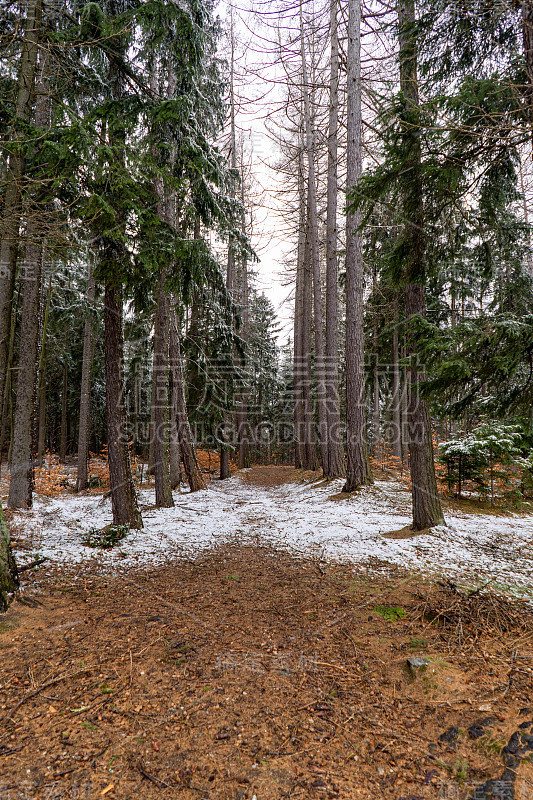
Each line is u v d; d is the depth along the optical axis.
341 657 3.00
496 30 4.04
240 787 1.87
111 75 6.75
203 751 2.09
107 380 6.93
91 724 2.28
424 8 4.34
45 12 5.76
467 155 4.02
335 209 13.09
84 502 10.87
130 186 5.27
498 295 4.79
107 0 6.62
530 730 2.13
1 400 5.28
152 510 9.28
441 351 3.67
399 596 4.07
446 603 3.76
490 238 5.14
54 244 4.49
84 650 3.08
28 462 8.26
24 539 6.00
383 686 2.64
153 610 3.88
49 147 4.71
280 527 7.85
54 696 2.52
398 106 4.49
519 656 2.86
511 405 3.65
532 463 7.37
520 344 3.21
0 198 4.68
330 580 4.68
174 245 6.10
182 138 7.16
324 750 2.10
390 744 2.13
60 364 19.34
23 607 3.75
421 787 1.85
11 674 2.74
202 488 14.07
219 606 3.99
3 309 5.25
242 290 22.66
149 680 2.71
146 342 13.95
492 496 8.66
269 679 2.73
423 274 5.59
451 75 4.80
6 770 1.95
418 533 6.34
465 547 5.62
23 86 5.42
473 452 8.15
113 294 6.59
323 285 21.88
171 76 8.40
